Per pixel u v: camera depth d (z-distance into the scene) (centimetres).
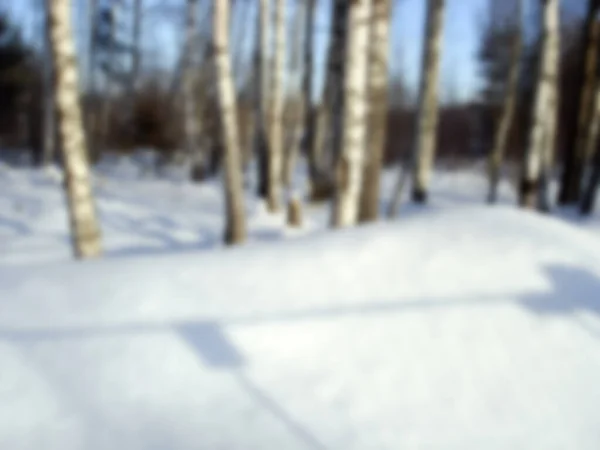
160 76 2408
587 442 208
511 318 268
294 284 301
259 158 1241
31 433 213
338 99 512
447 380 237
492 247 321
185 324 272
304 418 221
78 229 519
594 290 286
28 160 2105
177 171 1792
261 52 1233
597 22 1177
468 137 2836
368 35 481
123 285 308
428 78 1125
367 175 538
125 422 219
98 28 2141
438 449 206
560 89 1830
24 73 2344
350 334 262
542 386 234
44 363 247
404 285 295
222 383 238
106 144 2092
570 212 1121
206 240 816
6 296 301
